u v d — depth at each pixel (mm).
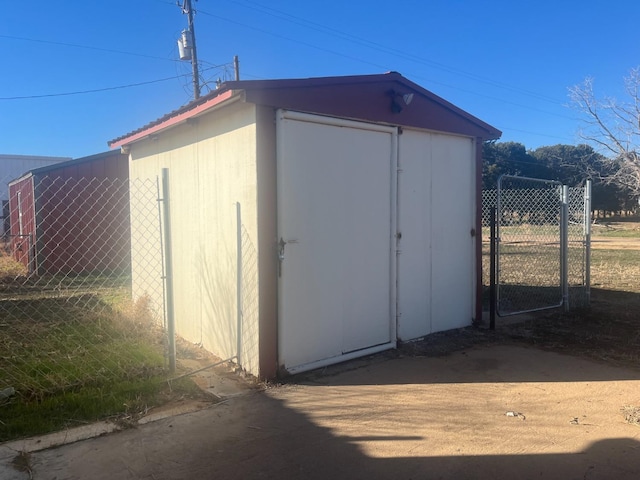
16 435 3111
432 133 5609
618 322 6441
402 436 3191
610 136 20266
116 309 6652
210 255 4977
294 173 4336
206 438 3148
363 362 4762
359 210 4875
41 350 4852
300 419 3447
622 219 48750
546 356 4980
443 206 5785
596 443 3084
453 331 5922
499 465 2826
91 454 2918
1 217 16609
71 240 10727
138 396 3719
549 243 7824
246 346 4387
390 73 4941
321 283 4582
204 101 4480
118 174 10938
